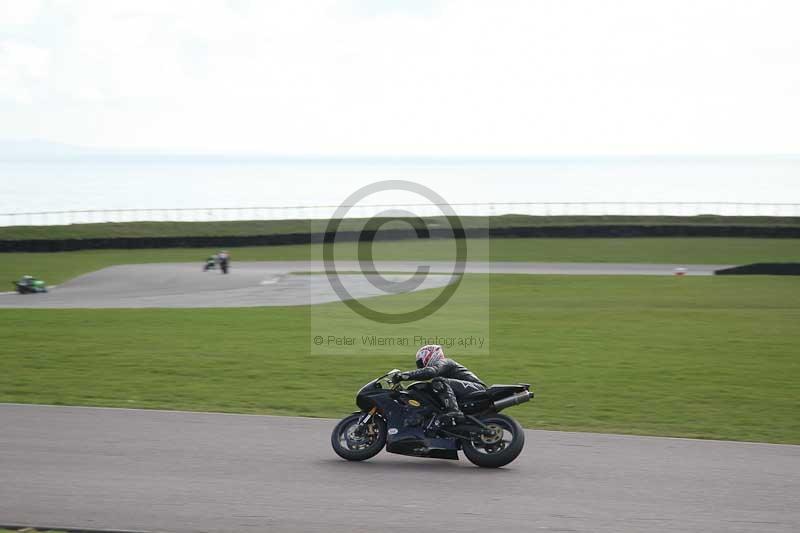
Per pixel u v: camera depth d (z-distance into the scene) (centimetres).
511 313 4331
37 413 1773
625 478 1277
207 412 1819
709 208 19575
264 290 5525
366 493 1182
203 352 2903
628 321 3972
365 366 2658
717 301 4978
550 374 2520
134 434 1559
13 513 1083
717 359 2819
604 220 10688
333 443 1393
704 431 1722
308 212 17338
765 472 1320
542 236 9638
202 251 8844
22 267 7412
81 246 8794
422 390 1395
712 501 1155
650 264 7725
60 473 1270
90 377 2348
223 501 1136
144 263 7788
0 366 2536
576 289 5672
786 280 6291
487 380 2422
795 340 3312
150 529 1026
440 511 1100
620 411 1948
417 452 1359
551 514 1091
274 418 1745
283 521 1055
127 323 3781
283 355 2869
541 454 1442
